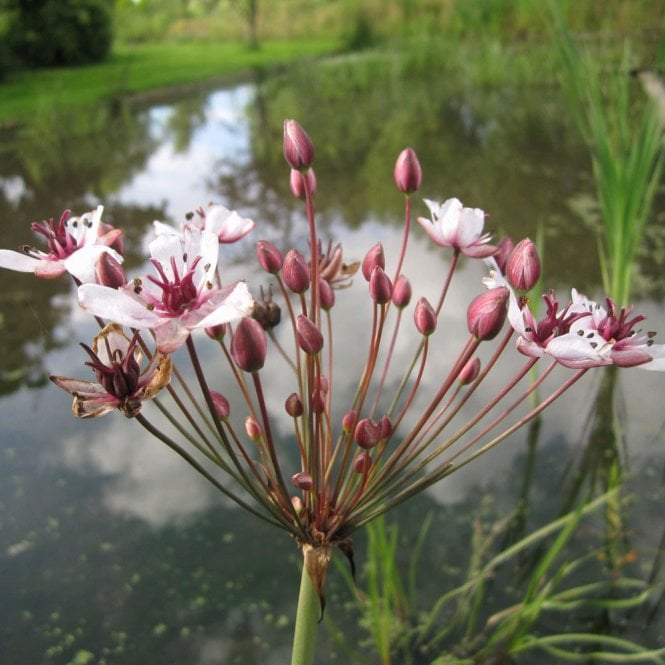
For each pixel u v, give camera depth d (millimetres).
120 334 105
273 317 131
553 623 193
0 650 184
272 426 255
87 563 210
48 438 259
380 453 120
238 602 198
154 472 245
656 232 392
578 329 112
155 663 181
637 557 209
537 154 562
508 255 133
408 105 769
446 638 188
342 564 210
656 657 178
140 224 441
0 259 113
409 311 326
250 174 545
